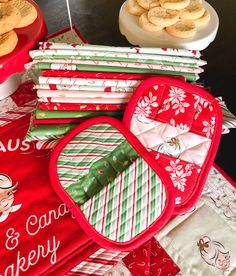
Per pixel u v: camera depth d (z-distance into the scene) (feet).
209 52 2.85
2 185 1.50
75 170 1.41
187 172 1.43
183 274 1.32
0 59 1.55
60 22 3.06
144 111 1.50
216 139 1.50
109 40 2.90
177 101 1.52
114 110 1.58
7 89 1.82
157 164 1.38
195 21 1.78
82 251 1.34
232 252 1.37
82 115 1.55
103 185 1.39
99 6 3.22
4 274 1.28
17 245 1.35
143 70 1.60
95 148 1.44
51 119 1.56
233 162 2.31
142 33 1.77
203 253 1.37
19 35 1.65
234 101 2.54
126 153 1.42
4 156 1.59
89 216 1.32
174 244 1.39
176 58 1.65
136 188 1.34
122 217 1.31
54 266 1.31
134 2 1.85
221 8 3.26
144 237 1.30
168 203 1.33
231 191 1.55
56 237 1.37
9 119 1.74
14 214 1.43
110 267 1.33
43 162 1.57
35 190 1.49
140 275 1.32
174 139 1.47
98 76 1.56
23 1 1.73
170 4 1.76
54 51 1.58
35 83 1.86
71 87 1.55
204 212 1.47
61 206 1.44
